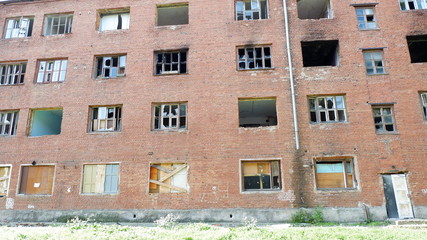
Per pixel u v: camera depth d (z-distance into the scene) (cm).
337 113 1596
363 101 1577
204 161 1562
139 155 1606
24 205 1609
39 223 1531
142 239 838
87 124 1692
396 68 1617
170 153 1592
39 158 1670
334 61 1777
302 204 1460
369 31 1688
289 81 1639
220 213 1479
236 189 1507
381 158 1494
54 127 2020
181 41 1766
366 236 911
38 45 1870
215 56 1716
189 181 1545
